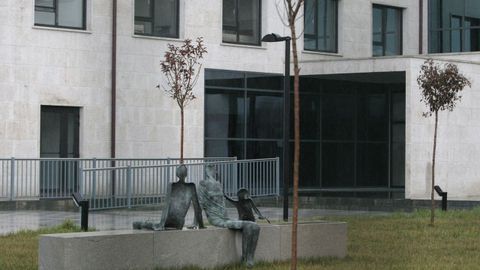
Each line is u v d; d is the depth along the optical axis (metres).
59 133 36.75
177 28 39.84
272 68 42.50
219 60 40.75
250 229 16.02
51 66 36.22
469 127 38.97
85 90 37.06
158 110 38.75
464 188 38.84
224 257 16.00
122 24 38.00
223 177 35.47
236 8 41.75
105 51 37.59
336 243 17.77
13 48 35.28
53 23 36.50
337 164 44.66
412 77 37.53
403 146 45.56
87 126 37.12
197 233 15.61
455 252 19.19
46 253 14.06
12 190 33.34
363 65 39.91
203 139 40.03
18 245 19.00
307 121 43.59
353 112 45.06
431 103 26.16
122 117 37.91
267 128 42.31
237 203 16.83
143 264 14.81
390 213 30.72
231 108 41.12
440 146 37.97
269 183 36.72
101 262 14.22
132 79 38.19
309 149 43.66
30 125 35.59
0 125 34.91
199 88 40.03
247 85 41.69
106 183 34.41
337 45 45.09
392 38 47.03
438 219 26.73
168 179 33.75
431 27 46.66
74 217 28.25
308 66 42.19
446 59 37.91
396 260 17.70
